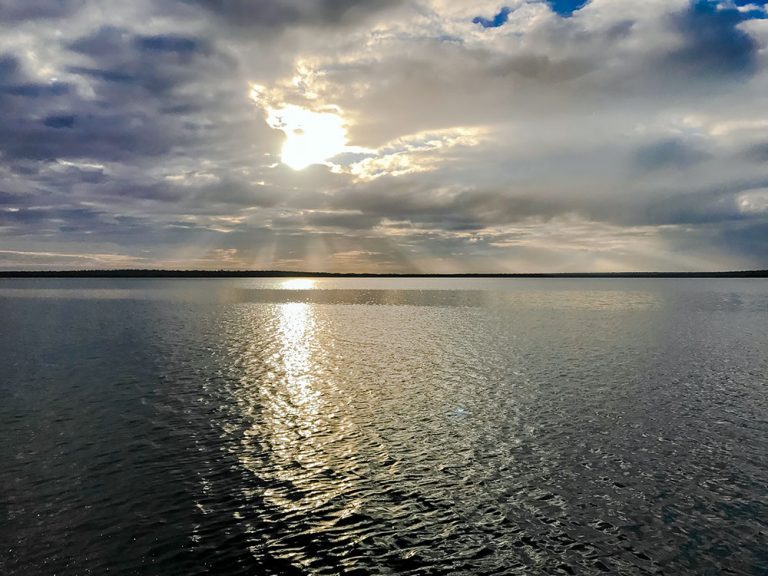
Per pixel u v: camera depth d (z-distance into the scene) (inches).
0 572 692.1
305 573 704.4
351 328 3508.9
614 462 1078.4
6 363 2098.9
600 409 1459.2
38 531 796.6
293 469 1032.8
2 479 973.8
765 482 982.4
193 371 1955.0
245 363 2139.5
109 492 924.0
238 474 1006.4
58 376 1846.7
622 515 861.2
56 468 1024.2
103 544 764.0
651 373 1951.3
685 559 737.6
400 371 1998.0
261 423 1317.7
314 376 1888.5
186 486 952.9
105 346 2564.0
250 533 799.1
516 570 713.6
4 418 1344.7
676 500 912.3
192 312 4722.0
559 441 1203.9
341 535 797.2
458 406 1486.2
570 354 2409.0
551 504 898.7
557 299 7160.4
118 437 1202.6
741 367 2070.6
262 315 4498.0
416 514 862.5
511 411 1439.5
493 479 994.7
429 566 722.8
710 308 5221.5
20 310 4798.2
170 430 1256.2
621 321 3919.8
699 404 1510.8
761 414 1411.2
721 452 1135.0
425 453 1125.1
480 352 2470.5
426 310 5187.0
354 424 1316.4
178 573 700.0
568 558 740.7
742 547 767.7
